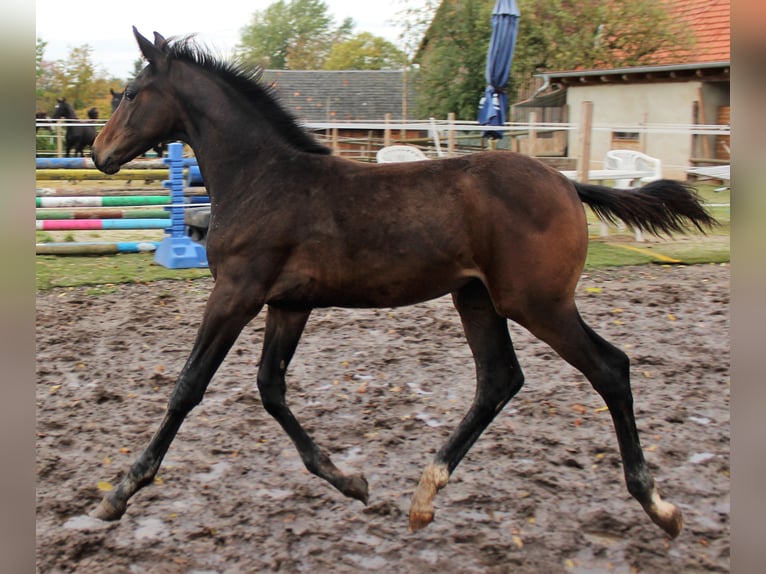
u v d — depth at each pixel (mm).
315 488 3650
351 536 3242
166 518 3369
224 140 3482
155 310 6707
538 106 21359
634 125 17406
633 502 3508
